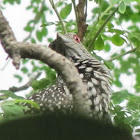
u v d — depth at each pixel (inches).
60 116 100.4
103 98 358.3
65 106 345.7
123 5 388.8
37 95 366.3
